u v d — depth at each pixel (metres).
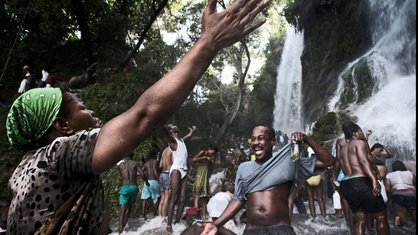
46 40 20.09
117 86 11.16
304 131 26.80
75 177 1.06
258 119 38.62
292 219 7.87
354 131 5.36
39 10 19.20
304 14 27.69
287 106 34.03
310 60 27.91
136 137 1.01
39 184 1.07
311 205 7.84
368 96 19.94
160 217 8.00
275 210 3.31
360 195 5.02
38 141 1.23
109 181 9.05
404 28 19.23
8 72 18.72
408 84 16.03
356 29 23.58
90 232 1.13
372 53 21.58
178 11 28.39
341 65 24.05
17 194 1.10
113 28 20.94
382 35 21.42
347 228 6.89
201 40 1.04
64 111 1.22
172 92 1.00
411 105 14.34
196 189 7.87
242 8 1.07
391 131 13.17
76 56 19.73
